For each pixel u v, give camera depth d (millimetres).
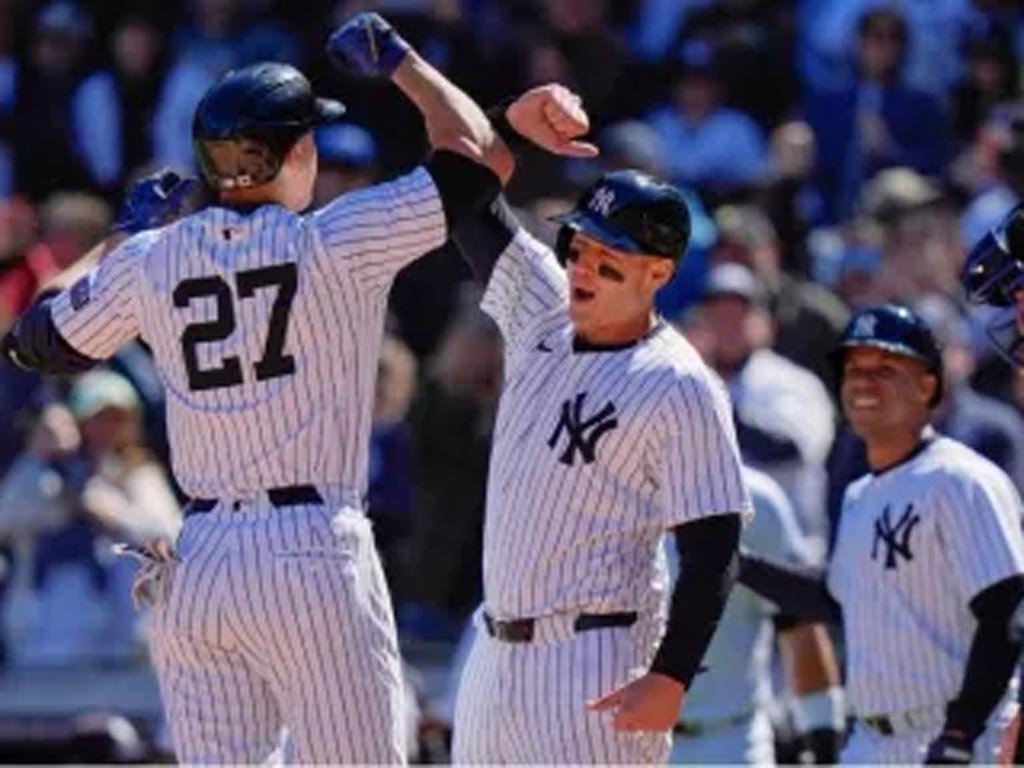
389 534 48906
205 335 24156
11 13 62406
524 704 25547
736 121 58688
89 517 45000
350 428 24297
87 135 61406
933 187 55906
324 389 24094
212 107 24109
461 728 26312
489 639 26125
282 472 24109
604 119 60469
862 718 30219
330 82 59125
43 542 45000
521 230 26625
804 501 42844
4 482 48406
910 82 60719
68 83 61750
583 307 25391
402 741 24672
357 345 24188
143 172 59781
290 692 24297
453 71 59062
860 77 60031
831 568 30875
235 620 24078
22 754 40906
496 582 25828
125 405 45250
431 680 43594
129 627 44688
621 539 25422
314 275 23922
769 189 57281
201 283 24203
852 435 34000
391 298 55562
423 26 59750
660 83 60906
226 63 61375
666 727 24484
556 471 25391
